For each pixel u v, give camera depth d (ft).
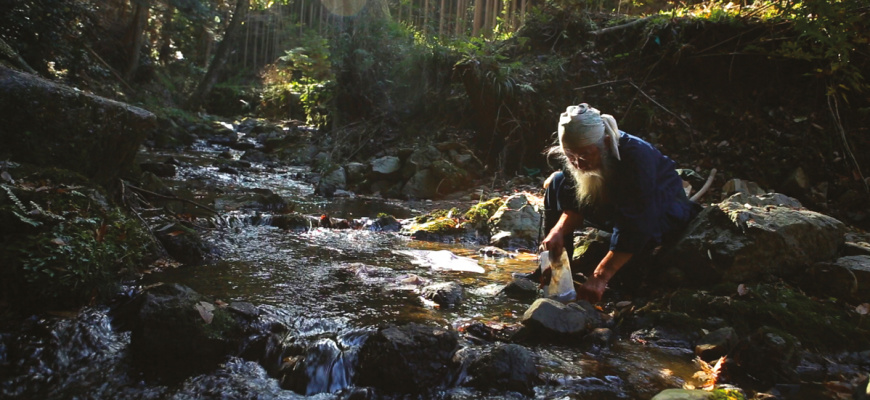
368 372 6.82
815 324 8.46
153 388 6.54
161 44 71.61
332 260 11.97
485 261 12.98
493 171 23.88
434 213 17.31
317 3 69.00
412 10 43.70
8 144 10.79
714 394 6.45
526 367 6.98
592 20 26.25
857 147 18.28
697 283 9.93
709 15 22.48
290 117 52.95
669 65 22.61
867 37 18.28
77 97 11.64
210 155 32.09
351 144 29.76
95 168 12.14
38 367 6.81
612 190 9.00
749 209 10.33
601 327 8.87
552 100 23.70
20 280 7.93
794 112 19.70
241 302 8.33
